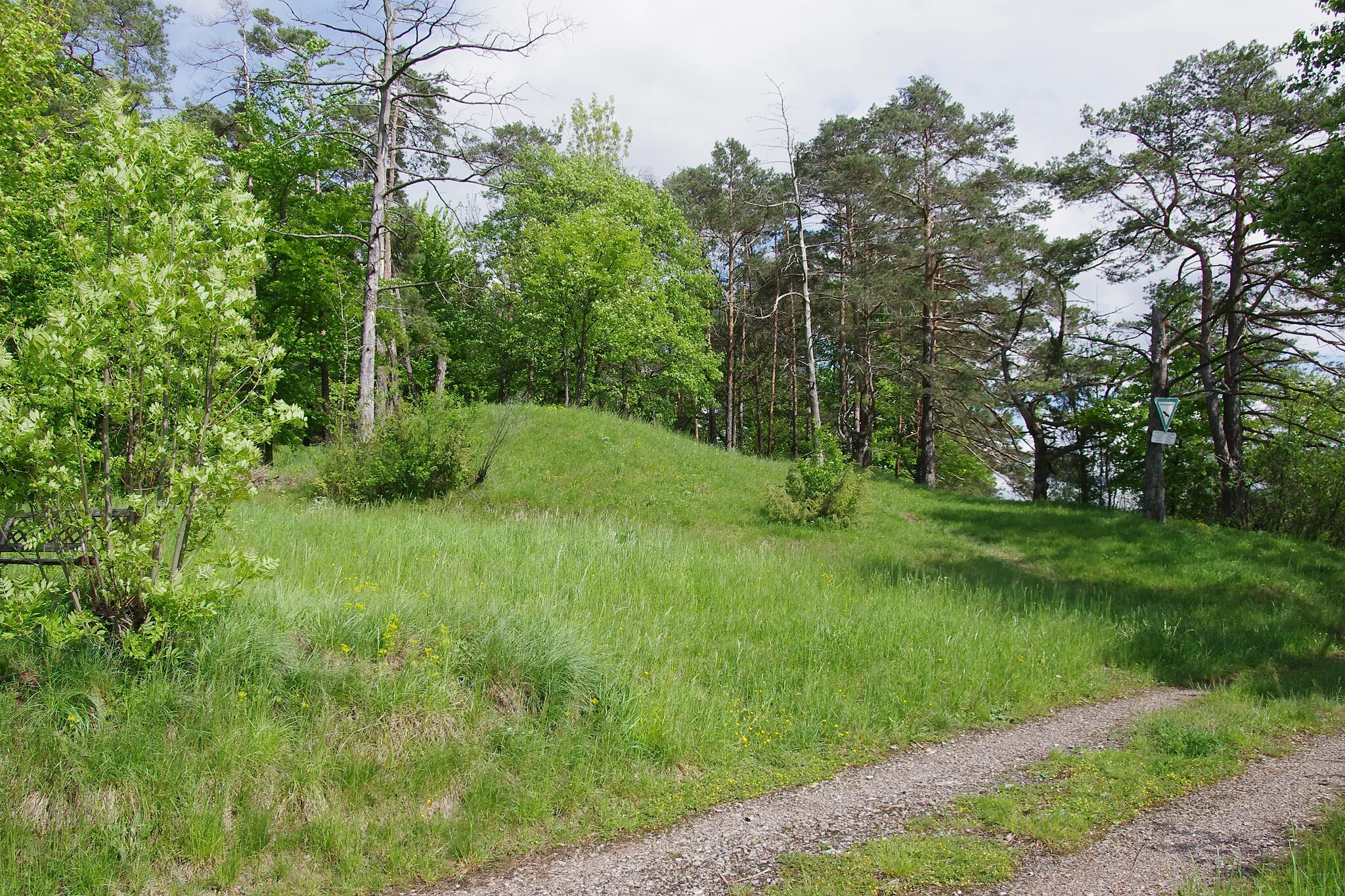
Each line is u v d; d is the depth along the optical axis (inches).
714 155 1437.0
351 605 236.7
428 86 682.2
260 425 205.9
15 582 196.5
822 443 775.1
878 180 1006.4
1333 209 508.4
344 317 807.1
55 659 184.9
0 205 518.6
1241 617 506.9
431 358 1318.9
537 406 966.4
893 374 1196.5
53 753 167.9
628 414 1360.7
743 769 221.9
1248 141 789.2
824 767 228.5
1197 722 271.4
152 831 163.2
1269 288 880.3
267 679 199.0
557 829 184.1
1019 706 296.0
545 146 1200.8
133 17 950.4
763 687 271.3
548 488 737.0
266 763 179.2
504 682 225.9
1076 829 179.9
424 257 1156.5
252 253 207.8
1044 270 978.7
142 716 178.5
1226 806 195.5
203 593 193.6
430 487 685.9
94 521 184.5
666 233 1330.0
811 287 1325.0
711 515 725.3
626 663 257.4
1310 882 143.1
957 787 212.7
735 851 173.5
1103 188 882.1
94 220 202.8
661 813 194.7
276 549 326.3
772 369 1774.1
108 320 186.1
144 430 200.5
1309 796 202.2
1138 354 1105.4
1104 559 676.1
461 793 190.7
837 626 330.3
